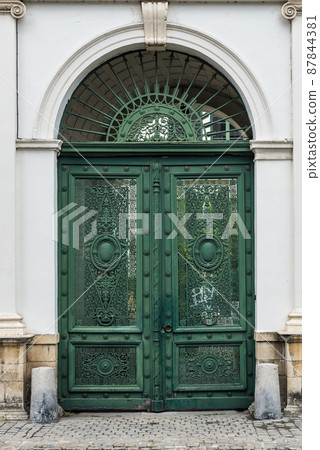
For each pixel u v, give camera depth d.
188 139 6.48
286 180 6.24
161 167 6.51
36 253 6.15
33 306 6.12
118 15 6.28
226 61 6.30
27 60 6.22
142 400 6.36
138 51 6.52
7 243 6.07
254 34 6.30
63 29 6.26
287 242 6.22
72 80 6.27
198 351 6.42
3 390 5.93
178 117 6.53
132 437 5.39
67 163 6.44
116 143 6.41
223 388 6.36
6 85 6.13
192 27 6.27
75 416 6.16
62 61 6.23
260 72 6.29
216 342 6.39
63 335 6.35
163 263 6.45
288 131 6.26
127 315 6.43
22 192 6.17
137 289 6.43
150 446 5.14
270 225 6.23
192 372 6.40
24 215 6.16
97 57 6.29
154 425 5.80
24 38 6.23
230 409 6.37
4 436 5.38
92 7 6.28
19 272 6.13
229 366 6.41
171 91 8.57
